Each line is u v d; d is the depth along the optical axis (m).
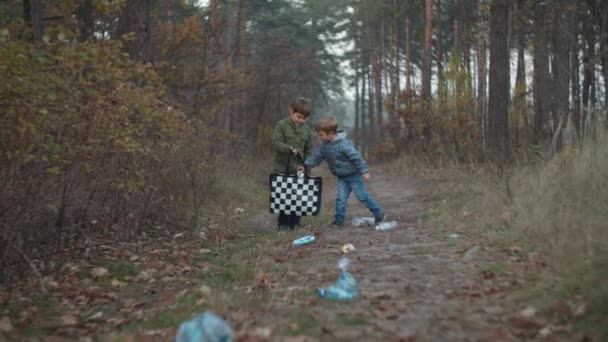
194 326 3.22
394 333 3.39
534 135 15.80
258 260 5.84
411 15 33.53
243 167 14.75
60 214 5.79
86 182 6.35
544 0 18.64
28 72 4.77
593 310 3.45
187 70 18.02
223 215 9.43
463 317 3.64
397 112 22.77
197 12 22.55
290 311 3.85
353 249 5.86
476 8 26.44
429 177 15.26
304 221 8.57
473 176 11.89
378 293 4.20
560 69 15.82
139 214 7.19
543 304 3.74
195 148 9.18
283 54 30.33
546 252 4.94
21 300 4.77
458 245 5.84
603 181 6.08
